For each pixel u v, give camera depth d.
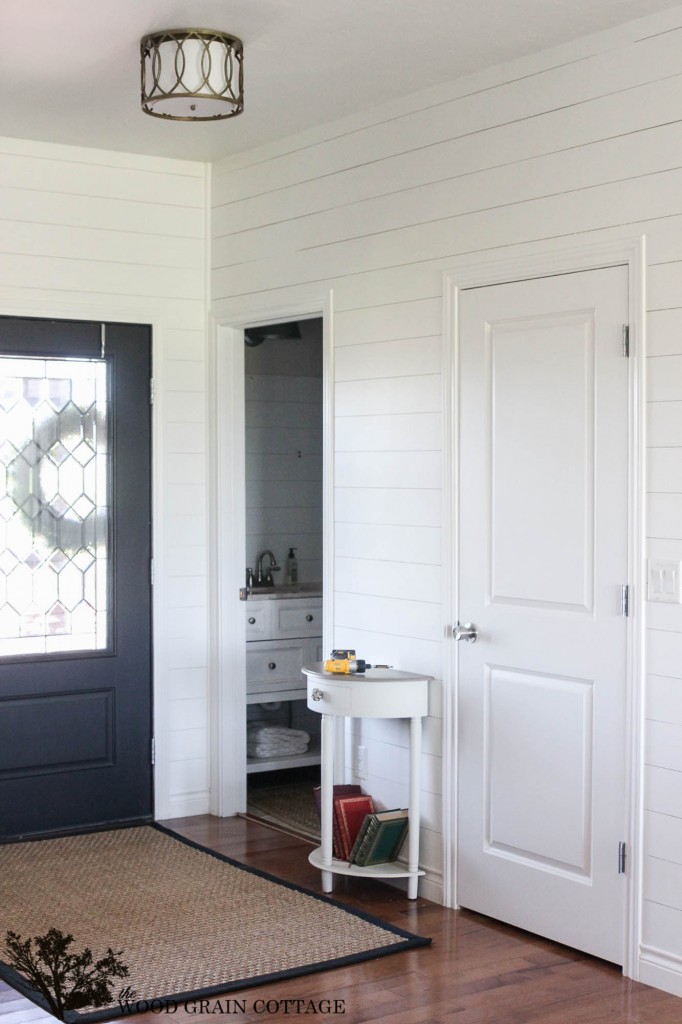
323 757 4.24
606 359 3.57
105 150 5.08
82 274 5.05
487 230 3.96
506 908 3.93
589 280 3.62
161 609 5.23
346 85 4.15
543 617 3.78
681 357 3.35
